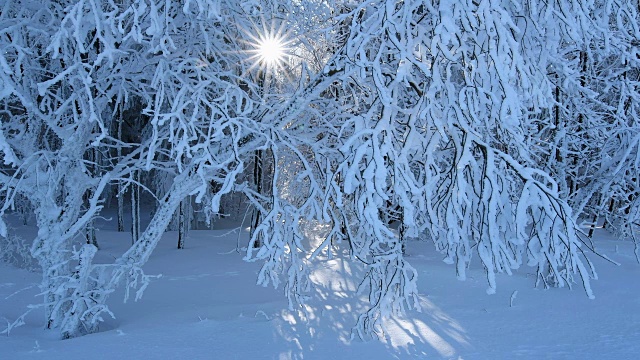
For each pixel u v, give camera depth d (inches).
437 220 194.2
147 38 234.7
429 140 189.8
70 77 213.8
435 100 178.2
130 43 237.5
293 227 235.5
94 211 239.8
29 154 237.5
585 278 173.6
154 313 270.7
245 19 249.6
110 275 245.0
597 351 192.4
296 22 258.1
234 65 260.5
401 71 173.3
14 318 257.1
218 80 222.5
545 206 173.9
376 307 217.3
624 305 258.2
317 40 282.2
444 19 165.9
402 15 186.1
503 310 254.5
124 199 858.8
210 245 519.5
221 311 268.1
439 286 313.9
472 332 221.3
